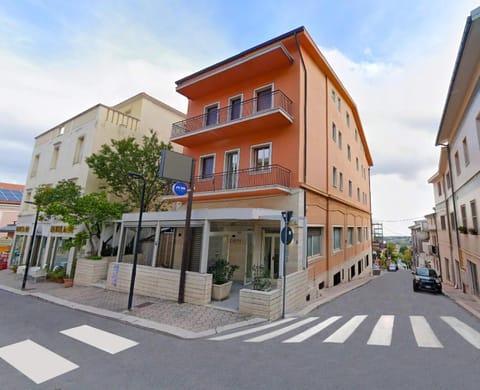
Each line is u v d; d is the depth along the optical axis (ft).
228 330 18.62
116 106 66.13
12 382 10.80
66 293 33.63
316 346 14.58
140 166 48.67
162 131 63.21
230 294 29.53
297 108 38.19
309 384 10.17
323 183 44.37
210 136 44.42
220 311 23.20
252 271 36.11
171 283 27.91
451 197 55.01
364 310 26.14
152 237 46.34
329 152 48.39
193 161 29.48
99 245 44.42
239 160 42.42
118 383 10.66
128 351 14.52
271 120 37.63
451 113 40.50
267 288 25.86
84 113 56.18
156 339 16.75
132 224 36.45
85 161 49.88
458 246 48.26
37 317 22.81
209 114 49.39
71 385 10.53
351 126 67.05
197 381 10.71
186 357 13.46
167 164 27.53
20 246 65.26
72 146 56.95
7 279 47.65
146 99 60.75
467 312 25.88
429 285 44.19
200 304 25.27
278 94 39.17
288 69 40.50
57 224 52.26
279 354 13.48
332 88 53.52
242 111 43.24
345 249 55.26
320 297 33.78
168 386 10.34
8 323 20.86
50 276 46.06
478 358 12.51
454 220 51.26
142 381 10.81
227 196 40.34
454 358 12.52
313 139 42.06
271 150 39.55
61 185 44.96
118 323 20.74
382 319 21.29
